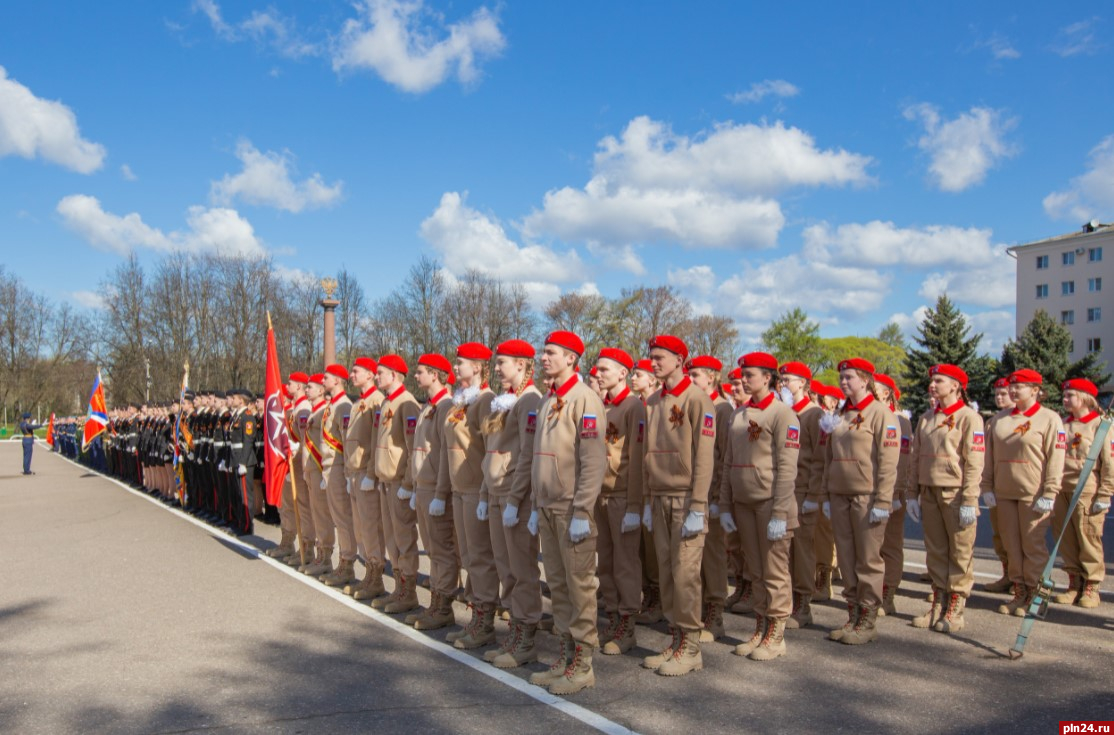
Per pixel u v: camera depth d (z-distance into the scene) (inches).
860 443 243.0
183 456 559.5
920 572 349.1
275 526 481.7
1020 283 2165.4
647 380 254.8
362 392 304.5
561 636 205.9
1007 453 279.0
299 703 188.5
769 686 202.1
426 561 378.9
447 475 247.9
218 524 487.5
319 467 335.3
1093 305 2033.7
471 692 196.5
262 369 1722.4
